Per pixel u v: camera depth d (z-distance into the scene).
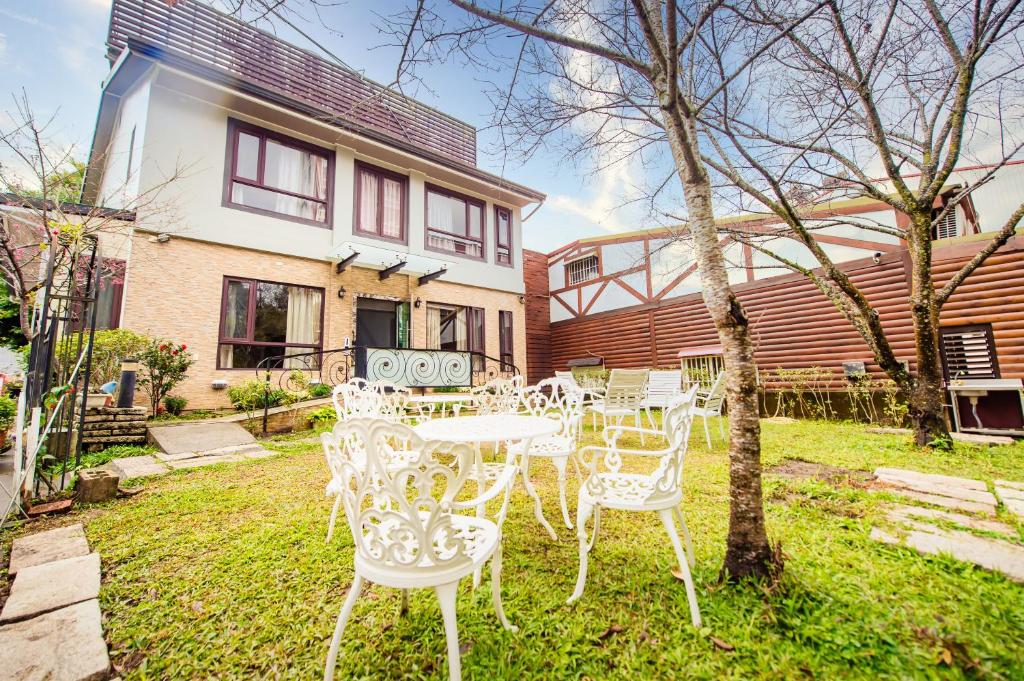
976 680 1.31
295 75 7.82
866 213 7.58
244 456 4.65
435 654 1.55
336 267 8.79
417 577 1.33
